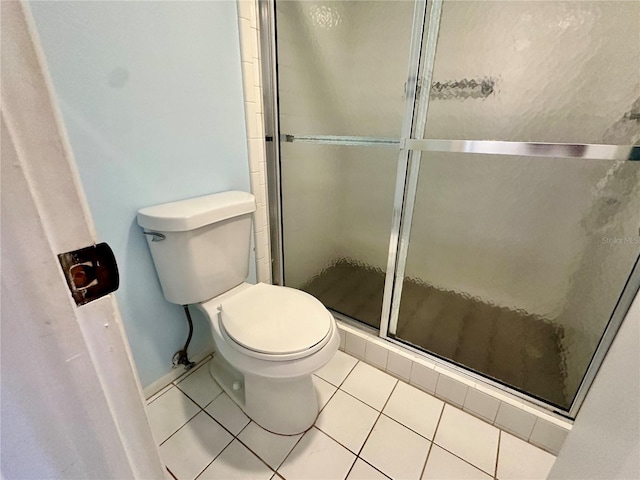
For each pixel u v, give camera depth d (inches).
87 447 12.2
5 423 10.0
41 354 10.1
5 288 9.0
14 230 8.9
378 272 54.7
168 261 39.2
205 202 41.8
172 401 45.6
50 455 11.3
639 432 16.6
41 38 27.4
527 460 38.5
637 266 31.2
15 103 8.4
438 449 39.6
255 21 45.4
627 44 33.9
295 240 61.8
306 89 52.2
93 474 12.8
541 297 44.7
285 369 32.8
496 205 45.3
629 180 34.7
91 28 30.3
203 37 40.1
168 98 38.2
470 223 47.8
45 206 9.4
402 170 44.4
